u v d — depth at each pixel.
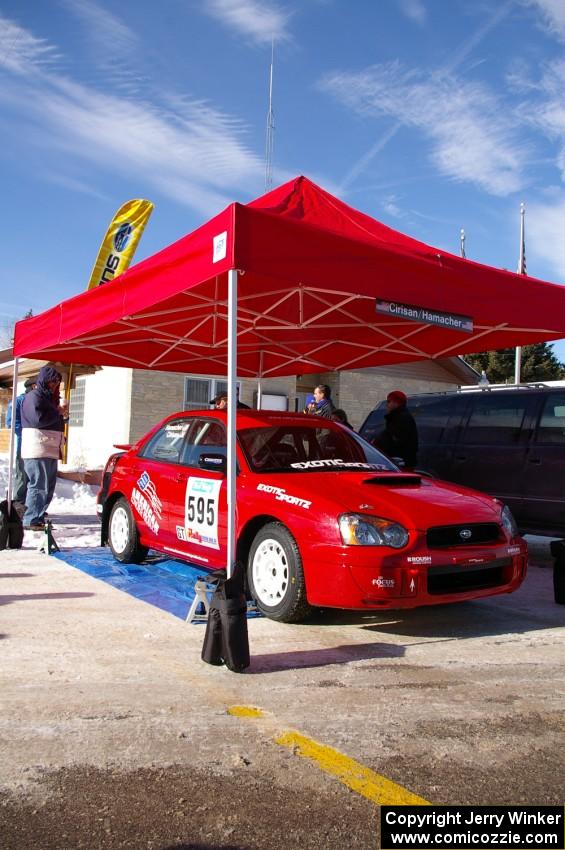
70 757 2.96
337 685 3.87
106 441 16.84
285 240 4.48
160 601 5.48
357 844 2.40
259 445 5.81
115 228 13.76
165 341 8.02
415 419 9.44
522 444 8.16
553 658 4.43
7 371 18.22
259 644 4.58
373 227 5.48
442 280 5.25
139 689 3.74
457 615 5.52
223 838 2.42
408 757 3.03
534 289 5.80
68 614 5.18
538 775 2.89
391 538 4.57
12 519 7.84
